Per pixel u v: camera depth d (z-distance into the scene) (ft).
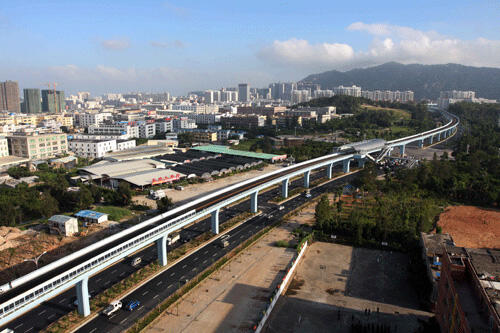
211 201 455.22
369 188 643.86
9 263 360.69
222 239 419.54
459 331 211.82
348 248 421.18
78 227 456.45
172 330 271.69
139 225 350.64
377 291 330.13
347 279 350.84
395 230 432.66
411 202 561.84
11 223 458.09
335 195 597.93
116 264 370.12
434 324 267.18
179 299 310.65
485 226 490.90
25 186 618.44
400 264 381.81
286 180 610.65
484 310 204.64
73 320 279.08
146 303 303.48
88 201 524.52
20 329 269.23
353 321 286.05
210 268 361.71
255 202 529.45
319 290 330.75
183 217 377.71
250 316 290.15
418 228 438.81
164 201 511.40
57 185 567.18
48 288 248.93
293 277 352.90
